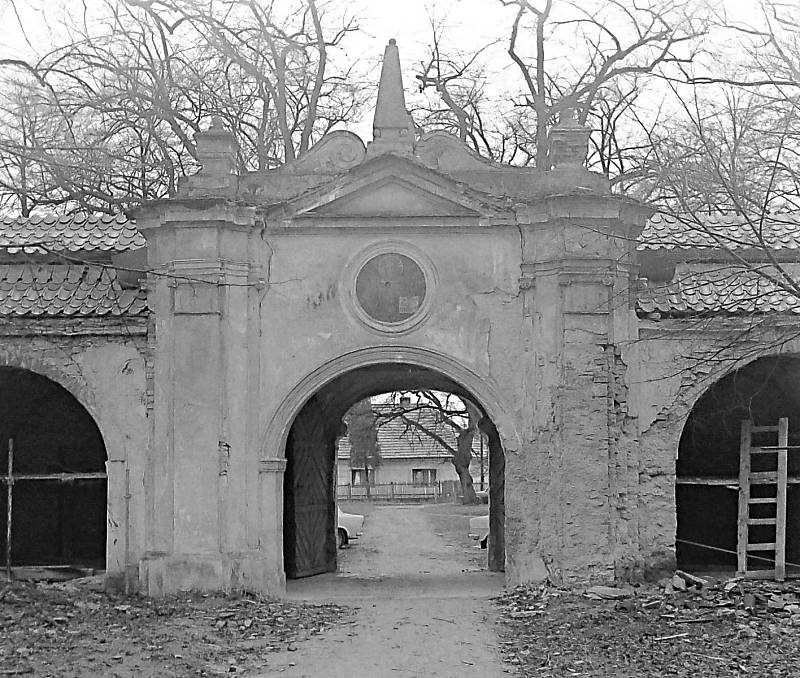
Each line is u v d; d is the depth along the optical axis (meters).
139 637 12.42
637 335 15.58
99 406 15.77
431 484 64.12
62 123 25.14
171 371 15.41
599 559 14.89
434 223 15.44
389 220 15.42
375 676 10.84
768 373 17.81
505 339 15.41
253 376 15.41
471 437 50.50
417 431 65.56
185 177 15.77
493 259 15.48
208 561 14.98
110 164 25.44
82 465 19.38
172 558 15.06
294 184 16.06
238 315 15.40
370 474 66.56
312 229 15.52
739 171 17.72
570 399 14.98
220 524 15.10
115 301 15.70
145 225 15.53
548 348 15.20
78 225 16.67
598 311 15.07
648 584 15.36
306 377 15.43
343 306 15.48
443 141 16.20
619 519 15.31
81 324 15.73
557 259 15.12
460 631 12.92
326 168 16.12
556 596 14.52
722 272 15.84
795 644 11.95
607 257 15.16
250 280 15.48
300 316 15.51
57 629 12.82
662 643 12.04
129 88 25.66
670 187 20.53
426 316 15.44
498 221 15.38
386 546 28.39
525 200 15.37
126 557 15.52
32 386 18.81
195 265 15.31
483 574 18.95
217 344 15.25
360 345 15.45
